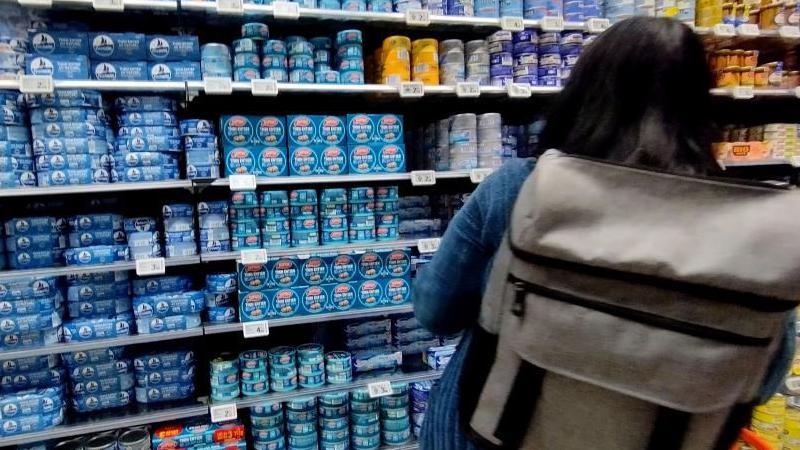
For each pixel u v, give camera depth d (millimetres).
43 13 2115
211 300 2211
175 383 2209
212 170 2092
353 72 2266
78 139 1937
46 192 1885
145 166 2027
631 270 673
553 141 856
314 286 2283
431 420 965
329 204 2289
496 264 802
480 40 2418
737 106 3186
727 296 641
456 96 2539
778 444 2557
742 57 2766
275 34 2453
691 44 774
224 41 2432
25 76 1812
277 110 2580
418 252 2691
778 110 3238
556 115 854
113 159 2033
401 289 2408
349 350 2506
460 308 925
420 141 2689
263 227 2203
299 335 2662
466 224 870
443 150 2488
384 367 2479
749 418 755
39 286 1943
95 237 2064
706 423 680
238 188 2070
